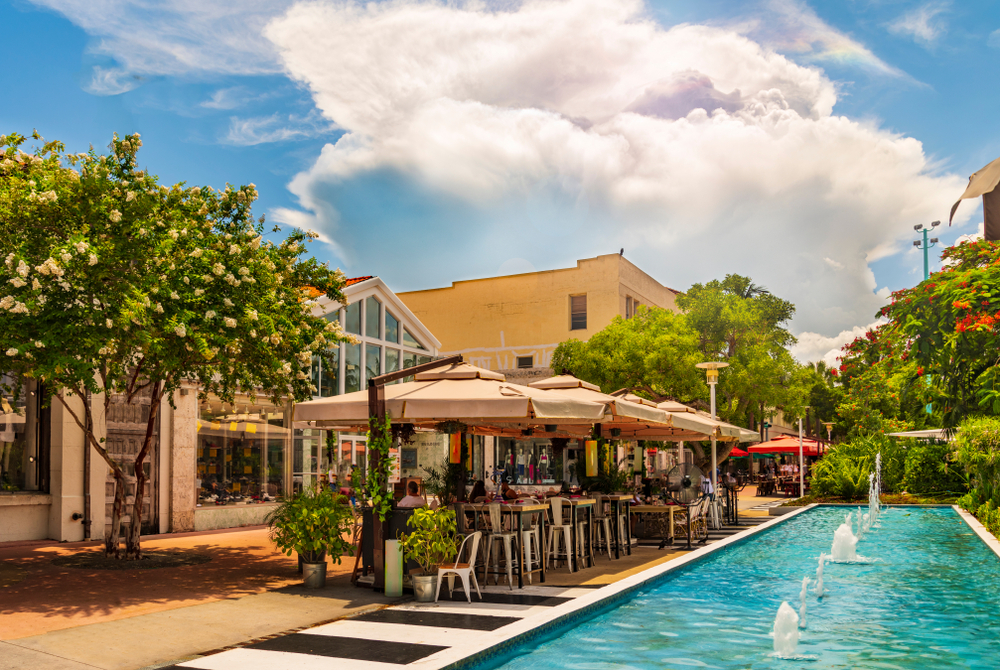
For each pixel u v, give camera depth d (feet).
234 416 61.21
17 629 24.76
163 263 32.24
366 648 22.11
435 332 129.18
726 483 68.23
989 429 63.31
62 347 29.25
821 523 64.34
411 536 29.99
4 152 35.81
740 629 25.30
